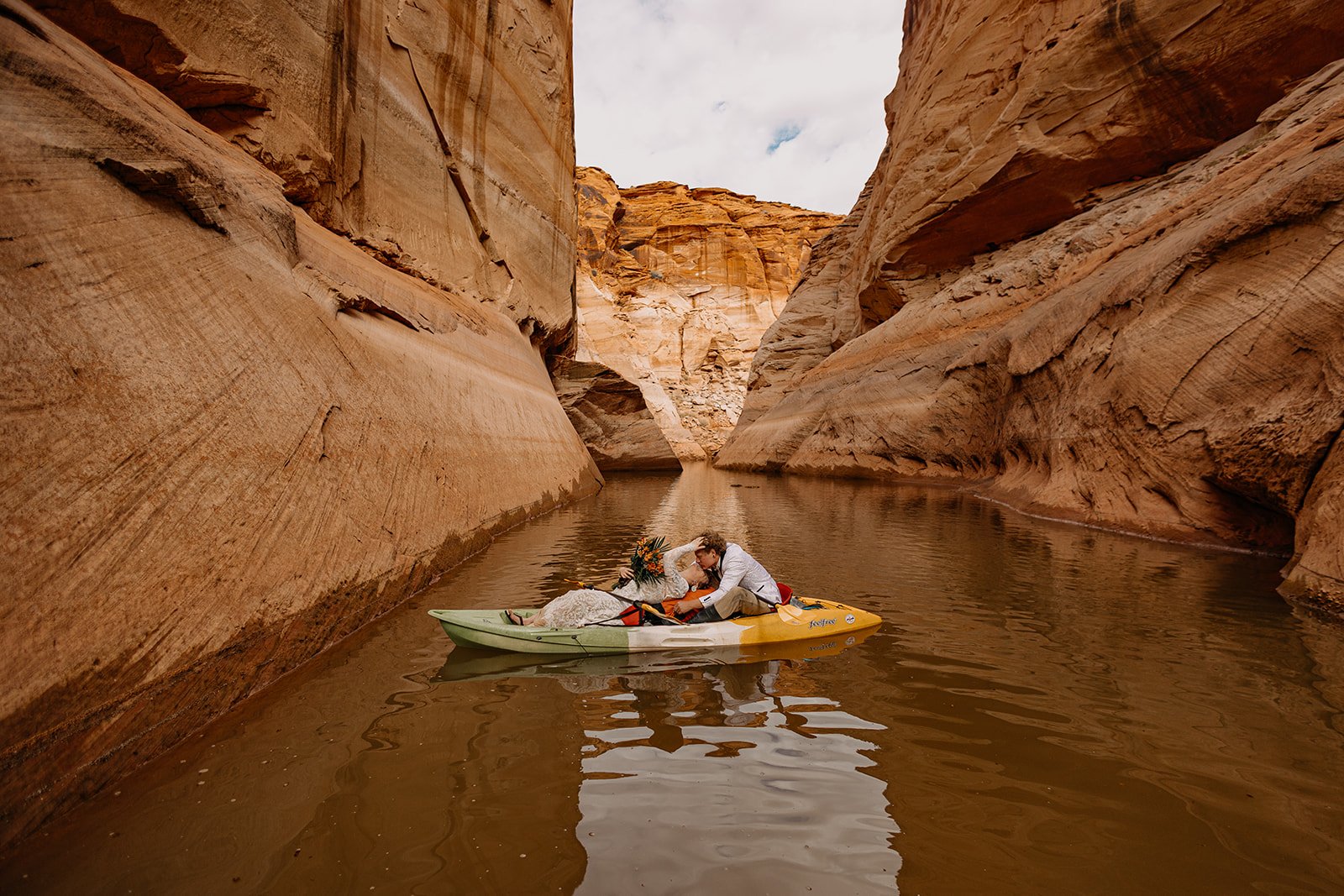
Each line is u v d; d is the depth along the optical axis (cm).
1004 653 383
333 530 417
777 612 428
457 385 816
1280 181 721
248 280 455
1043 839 205
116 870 184
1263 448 624
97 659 235
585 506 1181
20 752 200
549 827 210
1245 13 1311
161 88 587
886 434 1933
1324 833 208
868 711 303
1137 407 827
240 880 181
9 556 218
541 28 1689
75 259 305
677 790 234
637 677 346
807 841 203
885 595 520
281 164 682
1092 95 1561
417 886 180
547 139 1725
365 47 881
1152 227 1067
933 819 216
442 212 1116
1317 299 612
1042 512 1003
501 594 504
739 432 3378
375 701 308
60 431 255
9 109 306
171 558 285
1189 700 313
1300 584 492
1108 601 494
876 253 2327
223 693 292
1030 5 1755
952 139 1948
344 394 512
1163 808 223
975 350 1542
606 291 5694
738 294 6575
